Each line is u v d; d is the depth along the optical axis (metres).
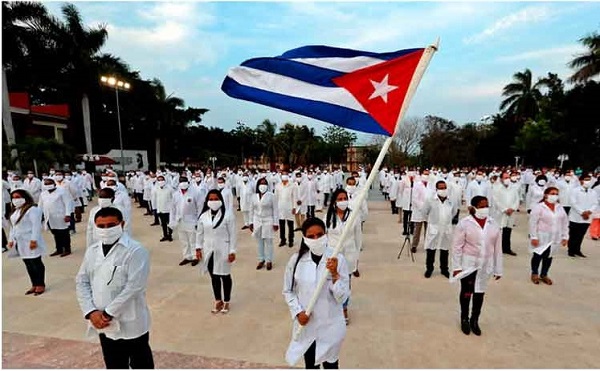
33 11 26.28
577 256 8.15
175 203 7.82
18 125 29.48
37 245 5.88
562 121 31.34
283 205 9.30
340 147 64.62
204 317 5.00
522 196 16.27
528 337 4.36
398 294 5.79
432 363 3.79
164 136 42.84
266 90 3.47
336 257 2.88
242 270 7.24
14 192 5.87
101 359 3.85
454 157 46.81
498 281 6.41
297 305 3.00
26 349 4.08
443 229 6.46
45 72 29.27
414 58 3.24
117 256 2.90
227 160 55.62
